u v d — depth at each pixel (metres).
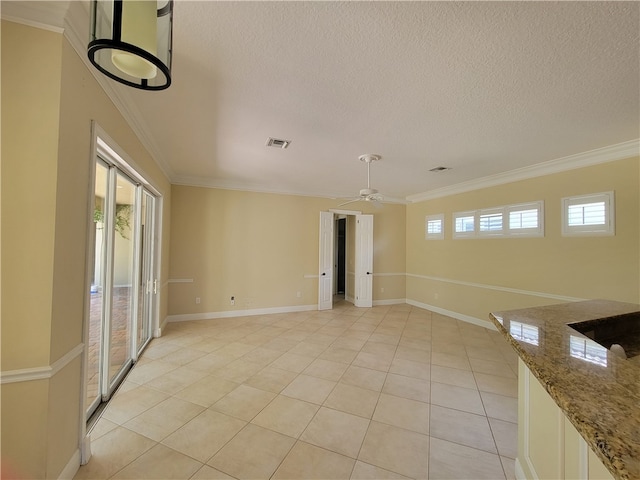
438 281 5.96
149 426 2.18
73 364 1.65
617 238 3.30
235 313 5.39
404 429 2.19
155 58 0.95
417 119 2.65
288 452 1.94
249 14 1.47
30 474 1.38
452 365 3.36
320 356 3.59
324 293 6.12
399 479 1.73
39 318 1.39
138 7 0.92
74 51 1.54
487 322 4.85
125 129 2.42
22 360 1.36
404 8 1.43
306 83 2.10
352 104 2.39
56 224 1.42
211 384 2.85
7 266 1.34
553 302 3.90
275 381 2.92
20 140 1.36
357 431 2.16
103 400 2.49
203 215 5.15
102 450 1.92
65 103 1.46
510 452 1.96
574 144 3.23
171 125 2.82
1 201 1.33
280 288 5.76
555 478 1.25
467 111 2.49
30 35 1.37
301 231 5.96
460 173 4.53
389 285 6.82
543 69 1.90
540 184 4.09
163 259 4.36
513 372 3.18
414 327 4.90
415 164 4.05
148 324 4.06
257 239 5.57
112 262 2.46
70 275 1.57
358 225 6.52
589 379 0.92
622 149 3.21
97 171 2.35
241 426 2.20
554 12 1.43
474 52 1.75
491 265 4.81
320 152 3.59
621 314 1.84
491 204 4.83
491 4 1.39
